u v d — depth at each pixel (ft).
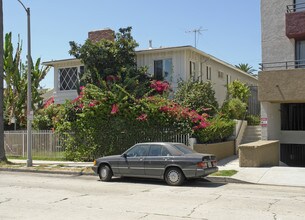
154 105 66.39
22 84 98.94
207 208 30.63
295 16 62.80
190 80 77.46
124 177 51.37
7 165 66.49
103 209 30.42
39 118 84.94
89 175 56.24
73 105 73.26
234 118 83.10
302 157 69.21
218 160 66.23
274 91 59.88
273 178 47.73
